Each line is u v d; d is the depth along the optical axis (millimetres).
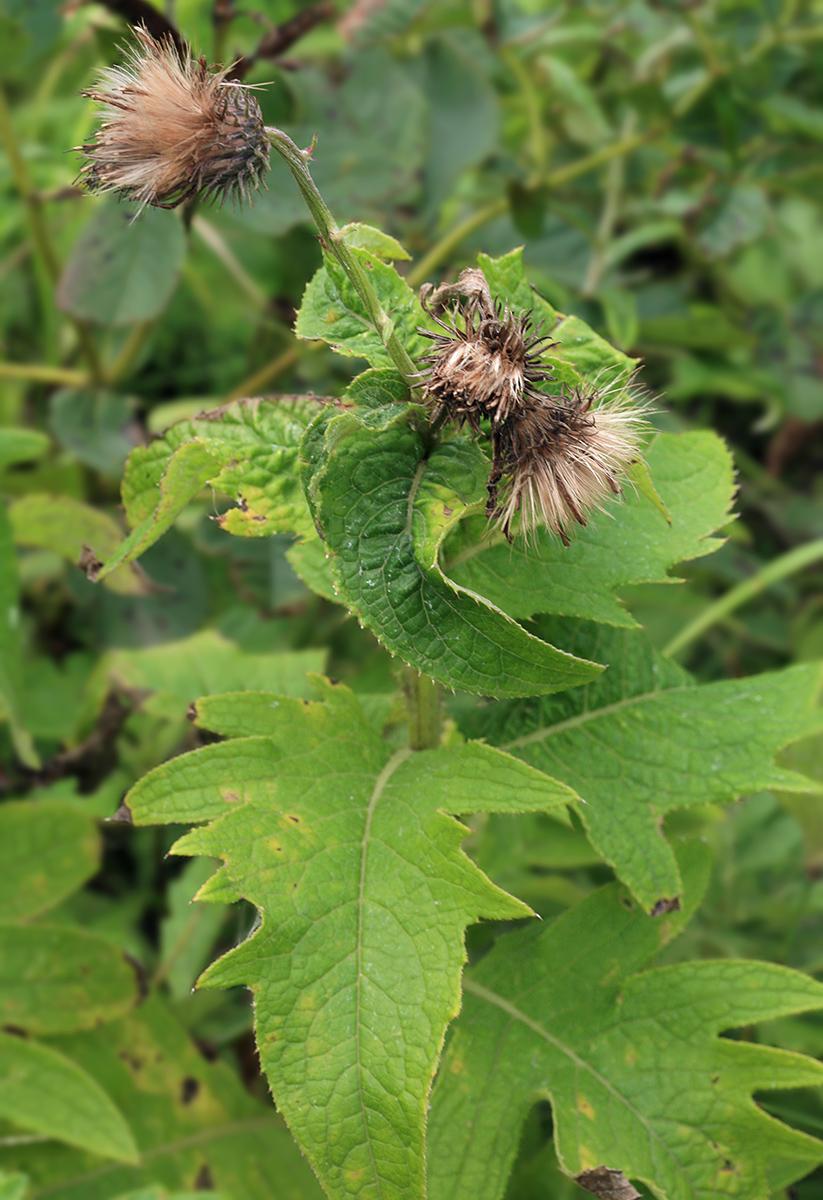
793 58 976
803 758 669
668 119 905
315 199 450
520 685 440
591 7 982
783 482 1084
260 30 951
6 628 667
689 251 1028
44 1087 589
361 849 472
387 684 764
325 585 537
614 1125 496
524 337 447
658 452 529
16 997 615
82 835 667
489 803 468
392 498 452
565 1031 514
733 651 943
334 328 479
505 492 451
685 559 505
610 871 762
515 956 531
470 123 927
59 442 827
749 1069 493
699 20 932
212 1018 748
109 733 691
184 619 843
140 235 773
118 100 445
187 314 1102
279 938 456
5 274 1047
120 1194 608
